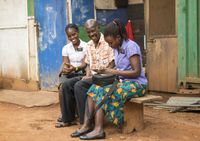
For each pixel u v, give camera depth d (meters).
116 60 4.95
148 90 8.10
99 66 5.28
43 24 8.27
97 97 4.83
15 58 8.93
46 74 8.36
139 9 8.32
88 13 7.92
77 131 4.95
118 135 4.94
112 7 8.26
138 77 4.92
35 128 5.47
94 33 5.21
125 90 4.79
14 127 5.57
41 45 8.37
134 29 8.46
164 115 6.05
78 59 5.71
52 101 7.34
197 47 7.17
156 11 7.82
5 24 9.03
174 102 6.62
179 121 5.59
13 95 8.16
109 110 4.84
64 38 7.86
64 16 7.79
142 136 4.86
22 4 8.60
